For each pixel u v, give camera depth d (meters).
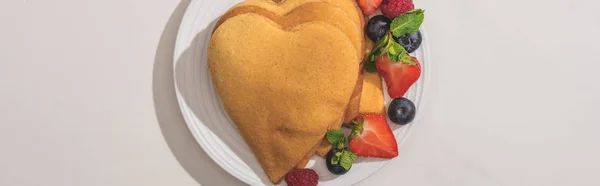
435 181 0.39
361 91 0.34
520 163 0.40
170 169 0.36
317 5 0.32
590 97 0.40
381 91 0.35
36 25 0.35
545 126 0.40
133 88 0.36
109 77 0.35
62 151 0.36
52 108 0.35
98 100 0.35
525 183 0.40
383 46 0.33
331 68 0.30
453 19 0.38
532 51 0.39
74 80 0.35
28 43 0.35
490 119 0.39
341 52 0.30
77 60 0.35
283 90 0.31
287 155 0.32
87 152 0.36
